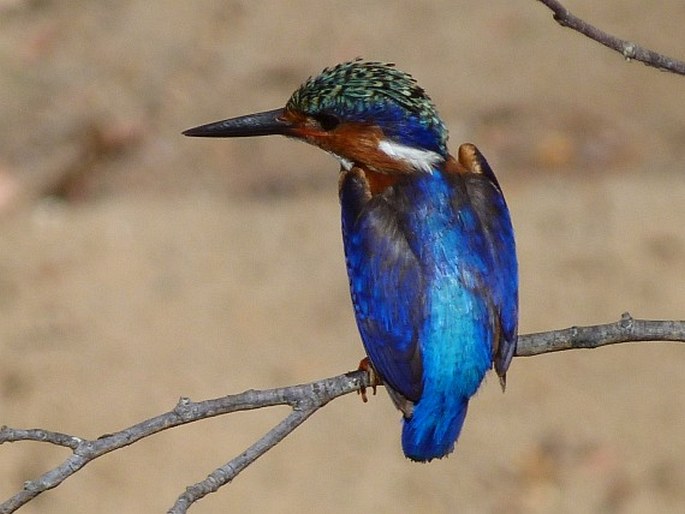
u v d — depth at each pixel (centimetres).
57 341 1564
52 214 1852
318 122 855
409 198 791
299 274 1633
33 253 1697
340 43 2339
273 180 2002
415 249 761
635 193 1731
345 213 805
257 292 1611
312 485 1402
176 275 1642
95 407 1482
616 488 1390
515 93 2194
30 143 2136
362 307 766
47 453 1438
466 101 2183
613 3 2377
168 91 2255
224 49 2344
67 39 2388
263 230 1711
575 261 1609
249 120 875
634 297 1559
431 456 735
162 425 683
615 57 2262
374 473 1409
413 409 742
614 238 1641
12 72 2314
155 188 2023
